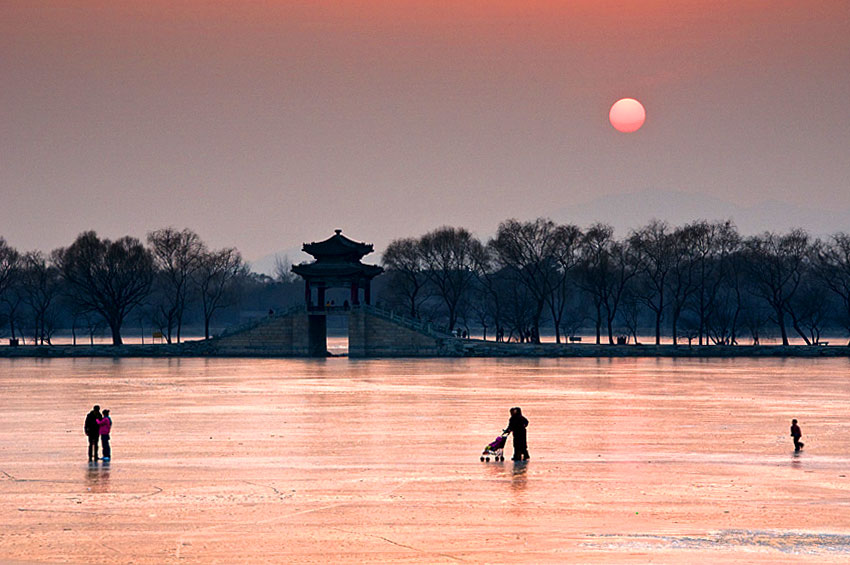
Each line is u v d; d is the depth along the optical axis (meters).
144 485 122.19
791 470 133.12
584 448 154.88
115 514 106.31
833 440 164.25
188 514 106.31
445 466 136.62
